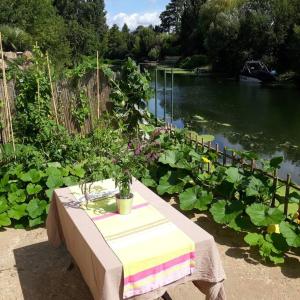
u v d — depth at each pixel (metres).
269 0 35.47
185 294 3.31
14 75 6.12
